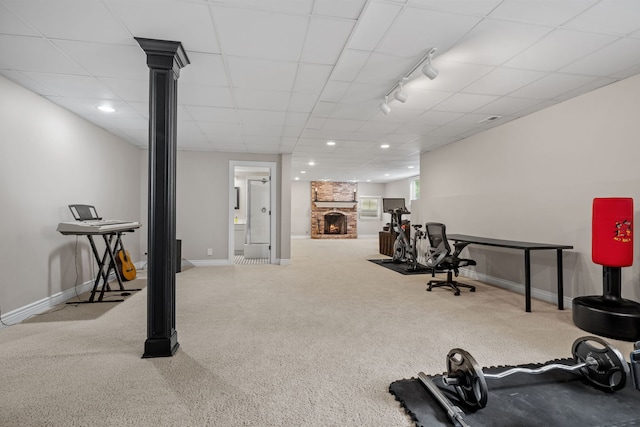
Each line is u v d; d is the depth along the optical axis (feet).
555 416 5.10
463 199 17.11
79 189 12.82
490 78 9.48
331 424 4.95
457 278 16.46
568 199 11.19
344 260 22.95
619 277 8.93
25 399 5.54
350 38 7.23
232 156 20.40
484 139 15.48
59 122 11.55
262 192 23.79
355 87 10.14
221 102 11.37
